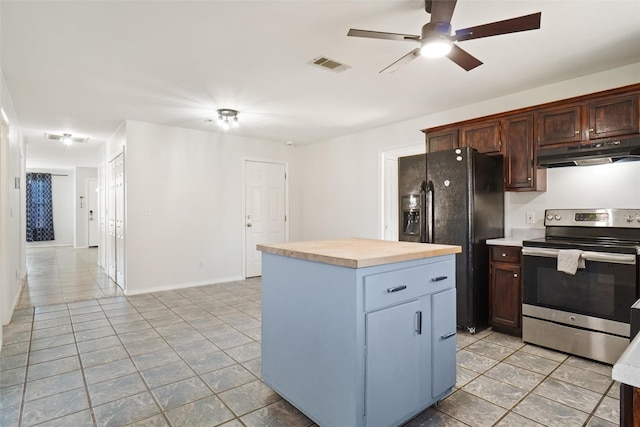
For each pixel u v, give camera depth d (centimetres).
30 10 211
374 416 169
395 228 522
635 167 288
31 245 1028
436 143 392
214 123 478
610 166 300
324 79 322
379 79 321
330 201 580
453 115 412
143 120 464
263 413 200
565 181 324
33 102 385
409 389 185
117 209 523
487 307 338
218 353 282
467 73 308
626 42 252
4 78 316
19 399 214
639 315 137
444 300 207
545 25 229
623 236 284
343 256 170
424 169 354
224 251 549
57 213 1070
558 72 305
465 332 329
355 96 368
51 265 698
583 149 280
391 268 177
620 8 210
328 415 176
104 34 241
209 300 438
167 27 233
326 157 588
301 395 193
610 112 275
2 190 333
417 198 362
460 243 326
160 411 202
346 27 234
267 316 221
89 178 1031
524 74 309
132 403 210
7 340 306
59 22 225
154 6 209
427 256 192
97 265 700
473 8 213
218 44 256
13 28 231
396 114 433
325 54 273
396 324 178
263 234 593
